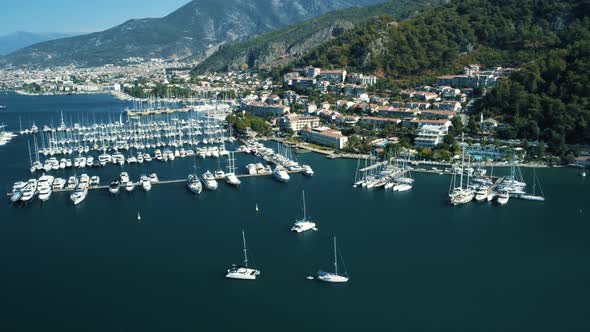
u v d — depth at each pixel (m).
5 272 174.75
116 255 186.88
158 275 170.50
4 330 140.38
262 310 148.62
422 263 177.50
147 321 143.62
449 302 152.12
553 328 138.88
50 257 186.38
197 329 139.62
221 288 161.50
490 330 138.00
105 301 154.88
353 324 140.88
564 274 169.50
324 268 173.75
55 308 151.38
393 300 153.62
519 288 160.50
